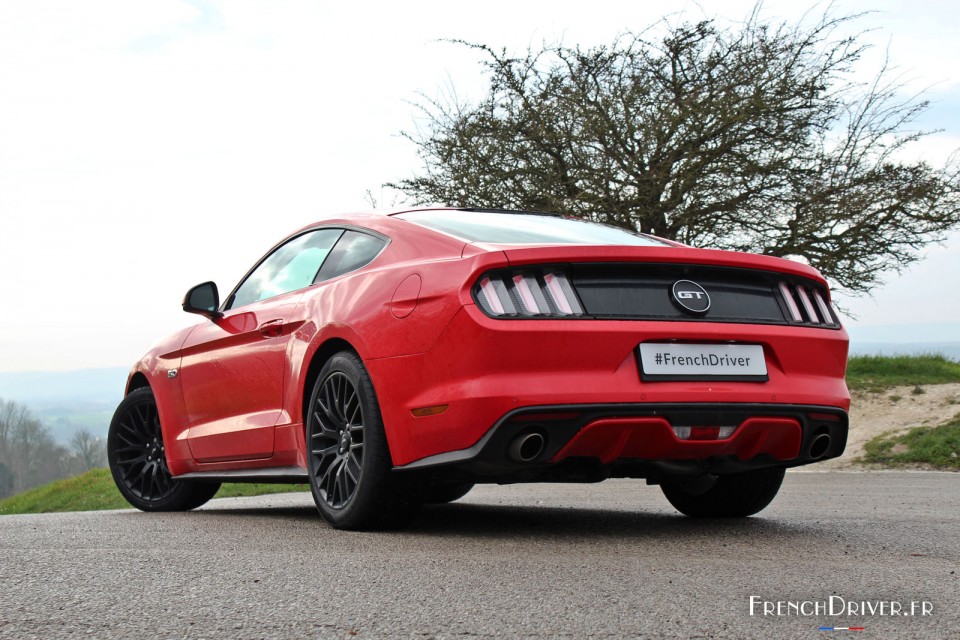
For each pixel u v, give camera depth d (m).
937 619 2.19
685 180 16.16
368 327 3.67
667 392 3.35
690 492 4.50
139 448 5.64
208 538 3.58
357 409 3.76
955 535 3.77
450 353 3.32
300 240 4.73
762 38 17.20
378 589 2.49
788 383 3.61
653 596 2.40
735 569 2.83
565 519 4.41
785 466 3.90
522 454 3.29
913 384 15.55
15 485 115.44
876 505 5.46
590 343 3.28
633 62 17.50
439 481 3.65
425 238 3.79
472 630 2.05
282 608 2.27
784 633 2.04
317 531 3.81
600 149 16.94
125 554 3.12
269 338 4.46
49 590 2.49
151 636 2.02
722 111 16.38
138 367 5.58
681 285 3.50
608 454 3.42
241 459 4.65
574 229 4.09
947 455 11.39
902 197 16.25
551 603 2.31
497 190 17.23
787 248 16.39
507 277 3.32
